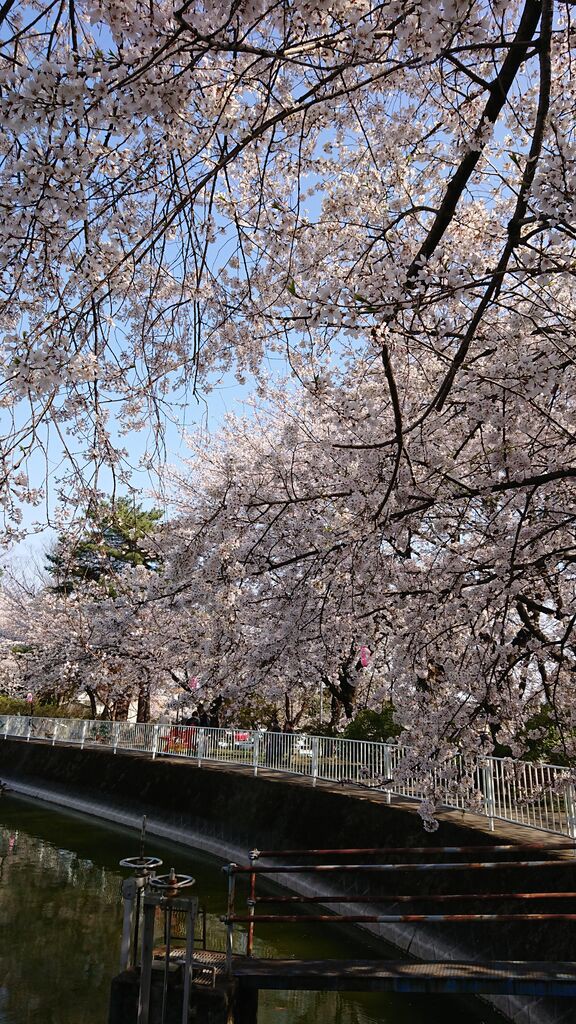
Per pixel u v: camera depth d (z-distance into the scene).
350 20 4.09
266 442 16.66
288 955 9.19
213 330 5.80
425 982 5.71
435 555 8.22
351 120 6.43
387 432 8.37
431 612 7.65
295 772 14.98
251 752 16.38
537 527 7.26
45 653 23.44
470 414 6.52
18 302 4.98
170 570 9.35
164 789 17.22
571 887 7.27
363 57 4.28
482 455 7.03
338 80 5.67
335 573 8.59
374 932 9.98
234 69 4.84
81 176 4.00
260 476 9.86
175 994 5.64
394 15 4.00
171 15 3.85
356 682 13.13
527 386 5.69
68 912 11.11
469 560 7.69
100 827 17.47
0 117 3.59
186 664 16.20
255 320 6.40
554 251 6.82
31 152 3.78
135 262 4.46
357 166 7.31
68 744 23.14
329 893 10.96
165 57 3.66
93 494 5.72
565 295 8.14
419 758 7.81
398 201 7.52
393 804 10.84
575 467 6.90
